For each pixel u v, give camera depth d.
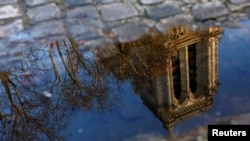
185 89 2.05
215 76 2.03
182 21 2.24
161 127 1.87
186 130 1.86
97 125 1.90
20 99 2.04
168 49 2.17
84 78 2.10
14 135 1.94
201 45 2.15
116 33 2.21
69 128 1.91
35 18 2.30
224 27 2.21
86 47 2.17
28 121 1.97
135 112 1.94
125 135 1.86
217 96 1.96
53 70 2.12
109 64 2.14
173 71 2.11
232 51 2.11
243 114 1.88
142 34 2.20
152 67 2.12
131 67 2.12
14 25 2.27
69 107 1.98
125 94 2.01
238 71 2.04
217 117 1.88
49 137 1.90
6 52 2.17
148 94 2.01
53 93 2.04
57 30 2.23
